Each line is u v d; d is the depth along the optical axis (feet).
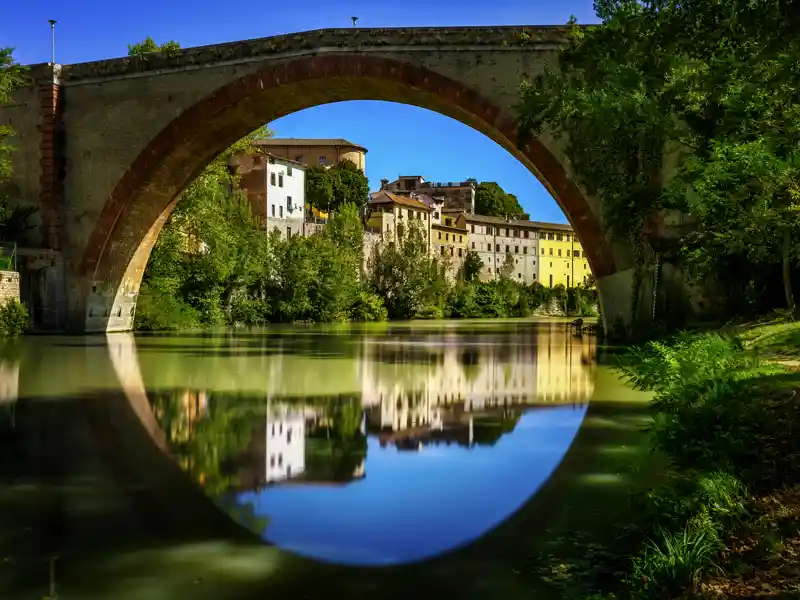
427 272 237.04
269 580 16.72
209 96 90.63
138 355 70.33
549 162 75.36
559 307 308.81
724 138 37.11
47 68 95.71
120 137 94.99
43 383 49.83
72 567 17.42
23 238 97.19
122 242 99.35
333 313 180.65
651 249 74.84
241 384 49.98
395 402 42.19
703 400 31.86
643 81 35.29
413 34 82.53
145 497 23.13
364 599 15.72
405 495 23.26
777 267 71.15
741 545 15.69
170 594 15.94
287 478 25.49
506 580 16.52
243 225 155.12
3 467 26.89
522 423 35.29
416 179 389.19
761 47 26.25
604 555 17.88
